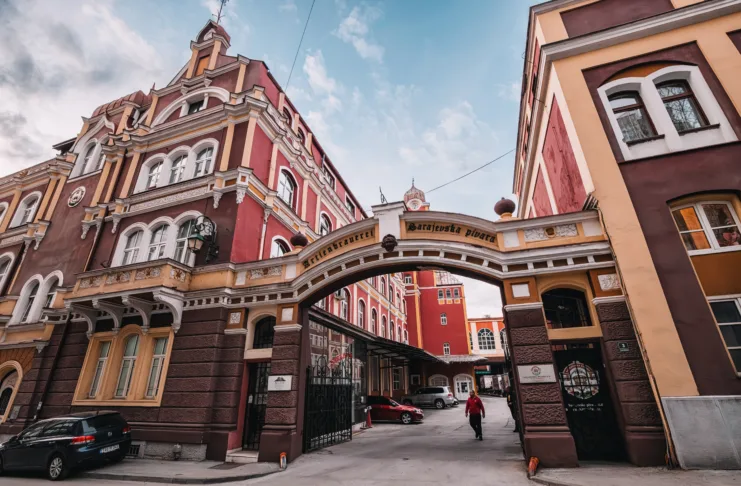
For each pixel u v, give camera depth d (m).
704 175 8.55
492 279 9.69
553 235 9.45
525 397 8.27
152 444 10.89
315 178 20.33
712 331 7.43
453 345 39.66
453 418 22.19
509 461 8.96
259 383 11.48
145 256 14.54
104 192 17.77
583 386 8.70
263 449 9.89
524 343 8.69
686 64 9.77
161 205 15.21
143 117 19.61
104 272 13.00
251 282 12.20
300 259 11.87
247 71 17.44
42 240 18.64
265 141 15.99
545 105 12.59
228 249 12.81
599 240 8.88
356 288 25.80
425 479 7.66
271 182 15.62
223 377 11.13
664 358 7.46
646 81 9.88
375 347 22.17
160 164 17.03
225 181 14.12
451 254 10.06
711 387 7.12
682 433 7.01
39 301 16.61
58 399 13.12
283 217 16.34
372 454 10.62
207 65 19.14
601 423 8.39
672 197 8.57
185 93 18.33
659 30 10.26
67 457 8.85
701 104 9.36
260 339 12.07
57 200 19.73
